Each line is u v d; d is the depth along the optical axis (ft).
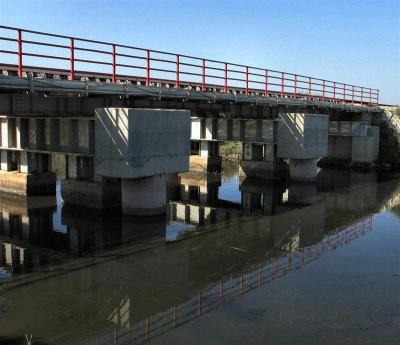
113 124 58.29
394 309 35.19
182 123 64.23
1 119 77.61
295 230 61.62
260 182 104.27
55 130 70.74
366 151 132.46
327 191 94.73
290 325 32.30
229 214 71.77
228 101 82.38
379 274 43.16
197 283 41.01
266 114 103.14
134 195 63.10
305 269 44.65
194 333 31.07
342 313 34.37
